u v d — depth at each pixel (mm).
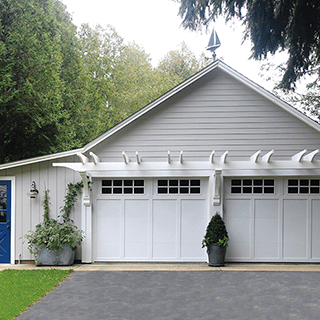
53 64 19312
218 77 11820
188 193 11688
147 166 11117
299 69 12688
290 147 11648
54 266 11117
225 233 10992
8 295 7898
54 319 6559
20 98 16656
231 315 6742
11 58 16469
